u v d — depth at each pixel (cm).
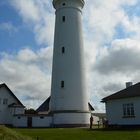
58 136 1869
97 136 1834
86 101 3525
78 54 3584
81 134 2005
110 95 3011
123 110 2831
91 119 2975
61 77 3497
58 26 3719
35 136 1859
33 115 3559
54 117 3441
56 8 3834
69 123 3325
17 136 1183
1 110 4166
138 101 2681
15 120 3650
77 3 3750
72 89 3444
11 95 4366
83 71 3581
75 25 3672
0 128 1155
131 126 2698
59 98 3453
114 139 1644
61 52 3578
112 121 2933
